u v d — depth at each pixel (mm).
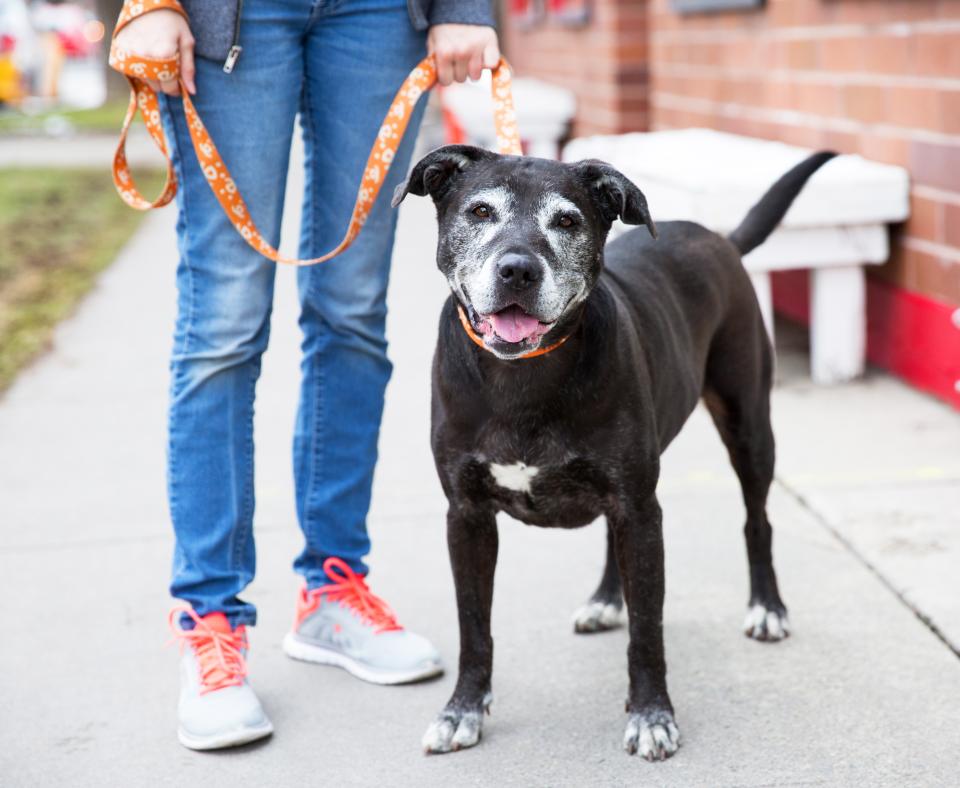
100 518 4531
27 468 5105
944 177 5211
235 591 3166
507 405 2828
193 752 2986
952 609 3488
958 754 2803
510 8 16984
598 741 2959
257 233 3047
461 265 2836
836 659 3281
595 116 10711
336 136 3152
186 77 2928
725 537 4121
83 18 37688
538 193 2791
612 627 3527
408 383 6094
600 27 10312
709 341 3408
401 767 2889
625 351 2869
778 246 5531
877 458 4770
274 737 3045
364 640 3326
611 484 2896
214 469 3117
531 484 2912
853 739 2893
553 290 2674
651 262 3332
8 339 7258
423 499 4598
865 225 5555
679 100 8781
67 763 2947
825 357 5750
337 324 3252
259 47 2965
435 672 3295
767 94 7105
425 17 3141
